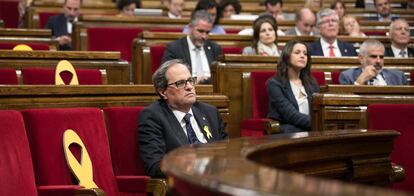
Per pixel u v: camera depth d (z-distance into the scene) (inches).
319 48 438.9
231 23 516.4
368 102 292.0
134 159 247.8
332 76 387.5
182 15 609.6
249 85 370.3
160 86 251.9
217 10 499.8
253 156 153.6
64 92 246.8
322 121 290.0
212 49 412.2
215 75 371.2
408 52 455.2
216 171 114.8
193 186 111.8
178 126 250.5
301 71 346.6
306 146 190.2
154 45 429.1
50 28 509.7
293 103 340.5
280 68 344.8
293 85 344.2
